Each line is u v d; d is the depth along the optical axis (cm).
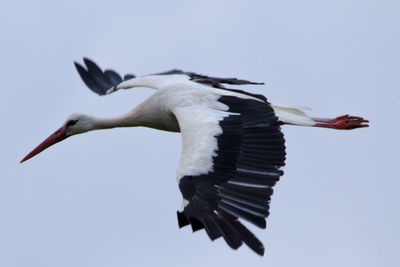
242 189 1221
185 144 1290
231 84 1596
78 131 1714
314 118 1573
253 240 1128
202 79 1566
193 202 1186
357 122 1570
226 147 1285
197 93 1434
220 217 1162
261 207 1193
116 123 1656
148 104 1531
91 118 1697
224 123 1332
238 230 1143
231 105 1386
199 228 1159
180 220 1178
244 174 1254
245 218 1172
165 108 1479
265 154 1299
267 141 1322
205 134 1301
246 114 1362
